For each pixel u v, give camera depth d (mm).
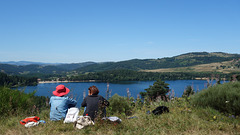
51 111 5398
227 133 4207
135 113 7188
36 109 7078
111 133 4312
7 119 5906
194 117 5543
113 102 7602
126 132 4309
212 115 5703
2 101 6613
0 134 4418
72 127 4766
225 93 6215
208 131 4270
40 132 4398
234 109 5746
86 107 5191
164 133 4125
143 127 4656
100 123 4742
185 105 7121
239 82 6820
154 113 6145
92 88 5348
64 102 5438
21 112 6719
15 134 4355
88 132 4289
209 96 6680
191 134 4090
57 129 4582
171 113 6129
